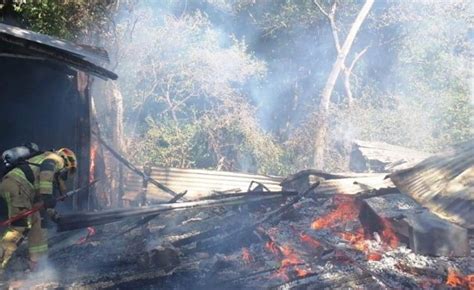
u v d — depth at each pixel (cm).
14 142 945
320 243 610
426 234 596
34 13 1157
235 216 762
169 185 1232
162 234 727
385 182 816
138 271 552
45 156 551
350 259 570
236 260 589
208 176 1265
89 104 906
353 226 709
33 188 536
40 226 557
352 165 1606
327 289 512
